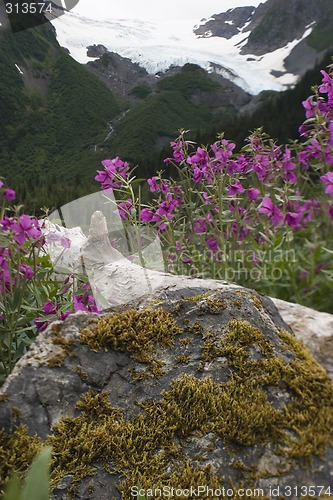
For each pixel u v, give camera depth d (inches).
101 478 46.0
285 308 82.7
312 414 51.4
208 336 57.7
